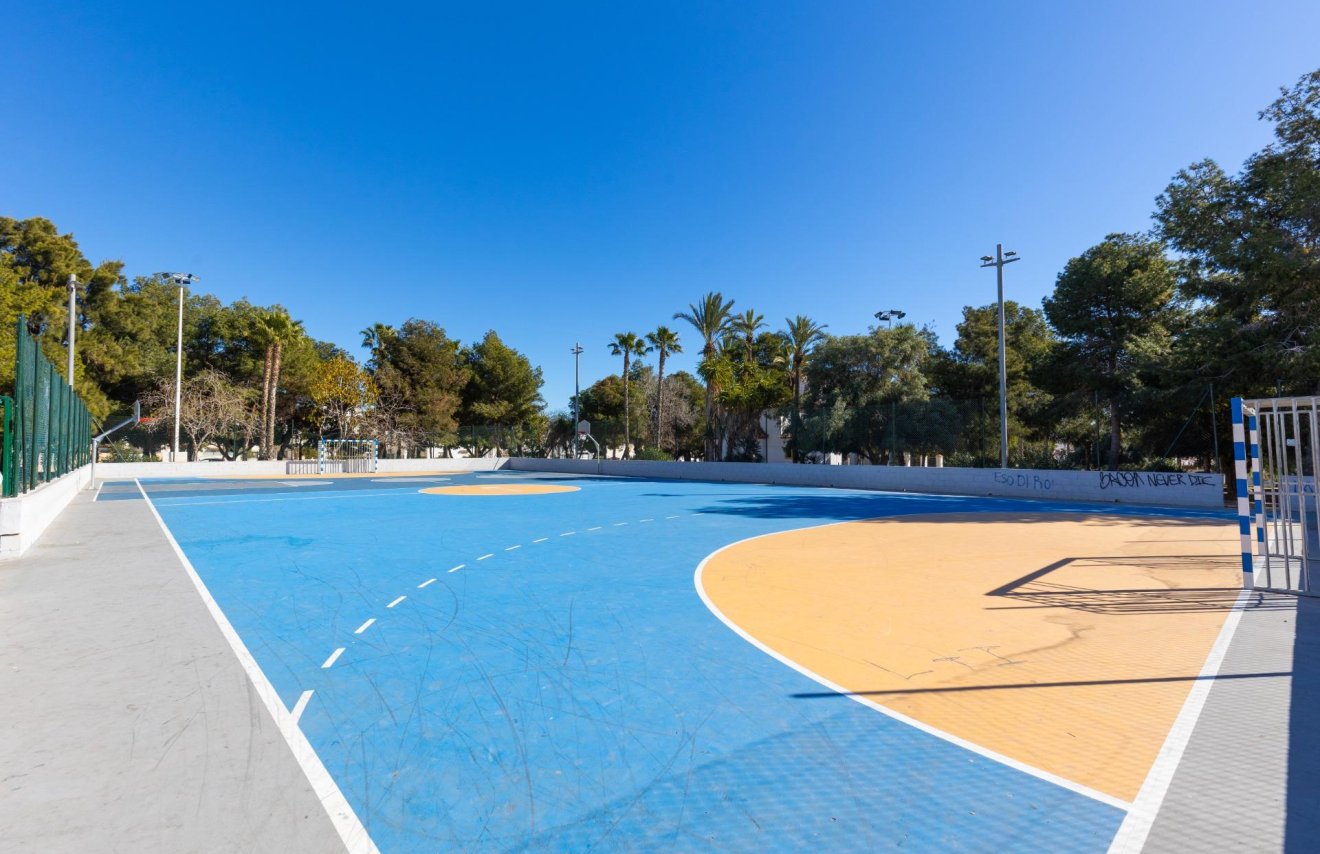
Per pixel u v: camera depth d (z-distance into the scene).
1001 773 3.73
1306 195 17.86
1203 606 7.62
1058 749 4.03
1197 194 21.30
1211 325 20.27
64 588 8.49
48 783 3.55
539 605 7.67
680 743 4.11
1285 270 18.41
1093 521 15.80
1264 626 6.75
